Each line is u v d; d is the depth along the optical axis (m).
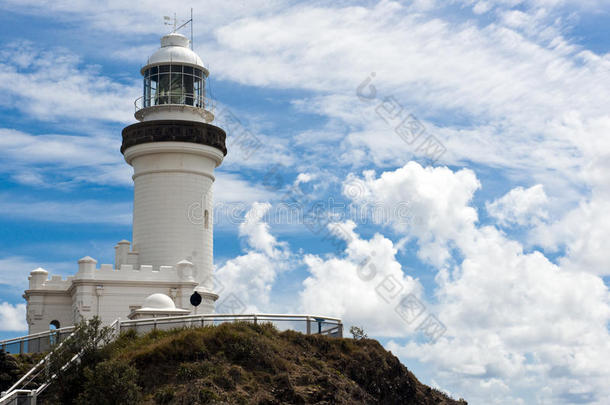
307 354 46.25
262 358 43.72
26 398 40.03
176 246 62.59
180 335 43.91
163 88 65.19
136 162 64.38
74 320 58.84
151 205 63.28
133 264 62.72
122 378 39.22
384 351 49.94
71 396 41.09
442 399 51.69
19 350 46.47
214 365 42.34
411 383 49.97
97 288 58.09
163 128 63.00
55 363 41.62
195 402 39.12
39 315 60.84
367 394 45.16
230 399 39.81
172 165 63.38
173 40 66.94
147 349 42.78
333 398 42.19
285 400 40.91
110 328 44.78
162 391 40.09
